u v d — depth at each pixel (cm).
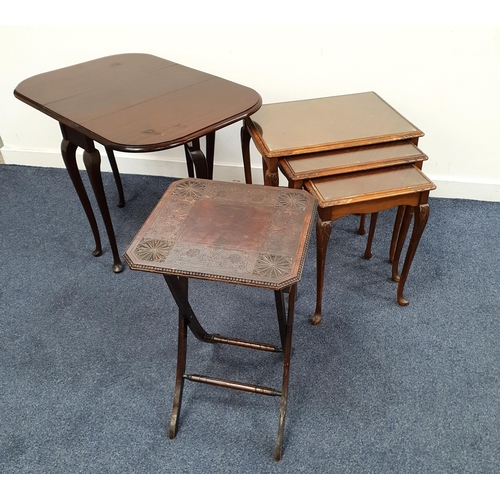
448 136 242
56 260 228
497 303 198
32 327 194
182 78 198
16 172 293
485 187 253
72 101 178
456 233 236
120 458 150
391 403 163
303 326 191
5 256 230
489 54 213
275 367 177
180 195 144
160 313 199
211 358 181
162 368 177
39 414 163
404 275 189
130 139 152
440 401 163
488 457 147
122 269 221
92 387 171
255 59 232
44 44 247
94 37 241
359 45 220
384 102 208
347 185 167
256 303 203
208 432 157
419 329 188
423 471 144
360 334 187
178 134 155
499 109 228
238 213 136
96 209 261
